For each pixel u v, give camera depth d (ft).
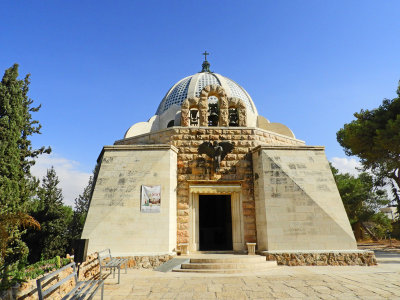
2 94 63.41
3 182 56.34
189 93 87.86
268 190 51.98
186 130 59.67
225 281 35.47
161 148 54.24
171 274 40.60
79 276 34.17
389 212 138.82
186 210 54.70
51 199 84.07
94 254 43.96
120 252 47.14
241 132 60.34
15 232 57.21
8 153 60.03
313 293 29.01
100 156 58.85
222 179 56.70
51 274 19.31
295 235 49.32
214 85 65.05
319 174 53.62
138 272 42.39
